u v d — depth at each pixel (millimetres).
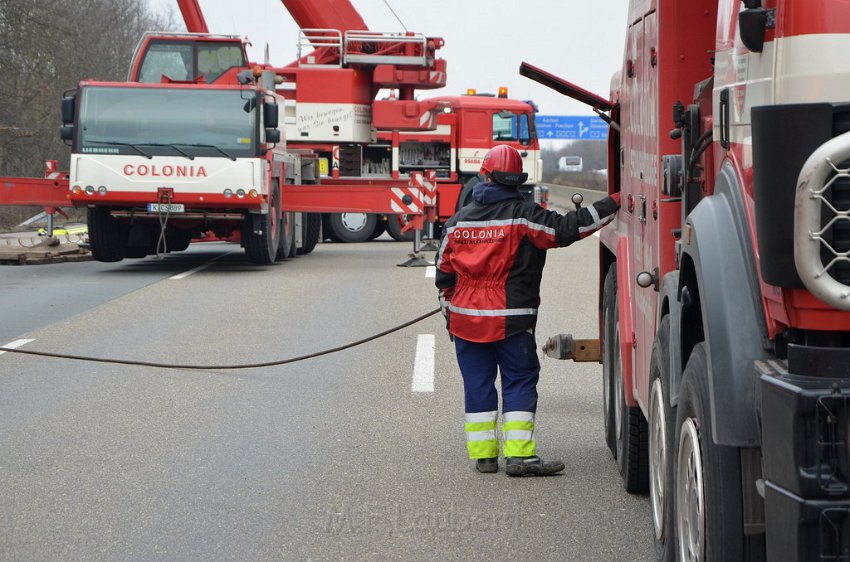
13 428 7871
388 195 21859
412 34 26047
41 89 45188
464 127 30469
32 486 6398
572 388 9438
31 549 5305
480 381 6832
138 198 19266
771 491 3291
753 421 3578
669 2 5238
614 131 7199
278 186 21656
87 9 52125
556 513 5914
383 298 15656
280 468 6812
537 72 7234
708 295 3734
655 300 5328
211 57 21844
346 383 9602
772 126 3234
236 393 9172
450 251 6812
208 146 19359
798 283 3262
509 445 6715
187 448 7297
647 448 6148
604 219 6641
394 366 10422
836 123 3191
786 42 3365
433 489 6395
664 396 4777
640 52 5902
